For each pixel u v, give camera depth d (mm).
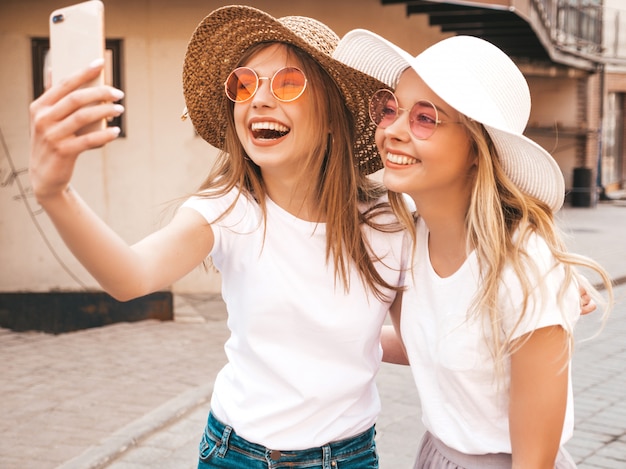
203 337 6453
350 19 8352
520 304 1547
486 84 1595
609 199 20078
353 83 1822
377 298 1852
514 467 1615
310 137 1816
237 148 1876
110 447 4078
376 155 1996
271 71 1811
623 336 6566
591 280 8750
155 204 7457
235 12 1772
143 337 6477
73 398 4930
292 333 1801
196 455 4070
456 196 1670
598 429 4473
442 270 1729
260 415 1808
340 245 1786
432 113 1578
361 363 1854
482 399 1665
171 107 7414
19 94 6906
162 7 7320
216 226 1774
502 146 1590
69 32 1218
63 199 1286
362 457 1896
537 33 11031
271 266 1790
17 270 6980
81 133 1197
